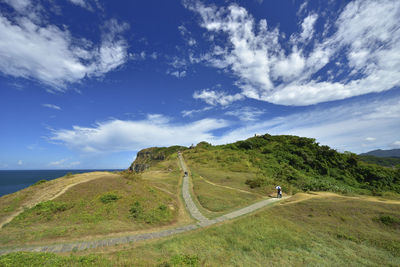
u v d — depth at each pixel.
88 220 13.91
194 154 69.88
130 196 17.91
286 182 32.75
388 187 39.78
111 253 9.95
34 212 14.37
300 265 9.72
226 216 17.42
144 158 131.62
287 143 61.47
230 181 32.09
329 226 14.99
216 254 10.26
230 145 73.12
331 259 10.55
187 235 12.97
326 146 53.44
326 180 38.91
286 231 13.94
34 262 7.65
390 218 14.97
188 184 31.52
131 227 13.62
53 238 11.39
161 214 16.47
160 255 9.77
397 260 10.45
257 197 23.92
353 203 18.69
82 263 8.11
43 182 21.02
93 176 22.12
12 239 11.09
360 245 12.30
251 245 11.70
